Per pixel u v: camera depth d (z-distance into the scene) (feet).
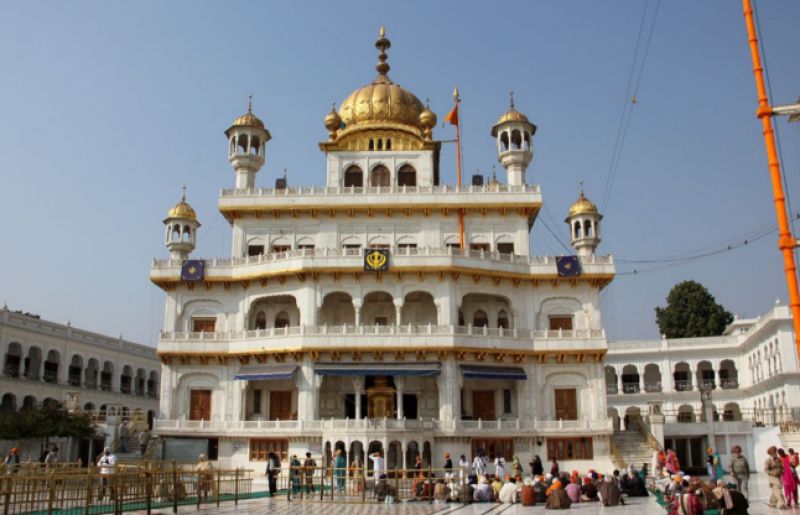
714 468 152.05
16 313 243.60
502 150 219.82
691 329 327.26
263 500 130.31
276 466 152.46
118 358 303.48
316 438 187.52
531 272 206.90
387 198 209.26
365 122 229.25
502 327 210.59
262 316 212.02
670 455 143.33
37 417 206.90
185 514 103.45
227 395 203.62
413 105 234.99
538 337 203.31
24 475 97.09
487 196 209.46
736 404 278.26
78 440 222.28
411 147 226.17
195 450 193.77
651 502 123.75
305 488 141.69
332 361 194.18
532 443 195.62
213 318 210.59
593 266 207.51
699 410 279.49
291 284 202.80
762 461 208.03
